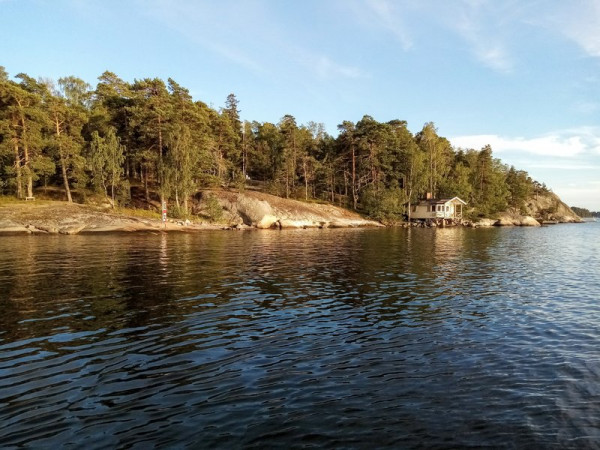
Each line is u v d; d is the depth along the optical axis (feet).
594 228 297.94
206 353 31.12
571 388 24.94
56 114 183.21
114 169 184.34
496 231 233.14
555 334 36.32
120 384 25.44
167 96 209.87
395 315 42.86
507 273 72.38
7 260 81.05
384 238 158.10
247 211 222.89
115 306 45.09
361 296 52.06
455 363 29.19
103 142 189.37
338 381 25.98
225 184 264.31
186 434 19.63
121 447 18.49
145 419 21.08
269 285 58.54
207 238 147.33
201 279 62.34
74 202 184.34
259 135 338.75
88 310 43.24
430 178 319.68
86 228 157.48
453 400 23.31
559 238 172.76
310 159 278.26
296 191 288.30
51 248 104.63
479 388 24.93
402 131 328.29
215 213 209.46
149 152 195.42
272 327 38.11
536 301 49.83
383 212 270.87
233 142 282.36
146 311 43.21
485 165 344.90
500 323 39.93
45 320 39.34
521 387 25.09
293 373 27.30
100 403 22.86
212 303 47.21
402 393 24.21
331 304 47.55
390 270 74.18
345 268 76.02
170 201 216.95
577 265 83.92
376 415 21.53
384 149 287.89
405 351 31.78
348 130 277.64
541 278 67.41
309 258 90.48
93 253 94.27
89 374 26.96
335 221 248.73
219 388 24.91
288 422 20.77
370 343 33.73
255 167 315.78
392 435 19.57
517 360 29.81
